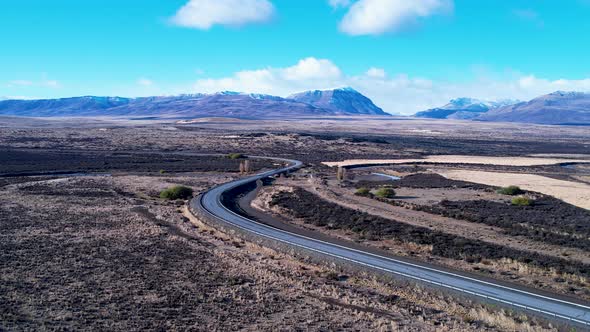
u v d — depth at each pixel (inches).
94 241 1920.5
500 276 1590.8
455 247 1924.2
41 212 2466.8
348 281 1547.7
